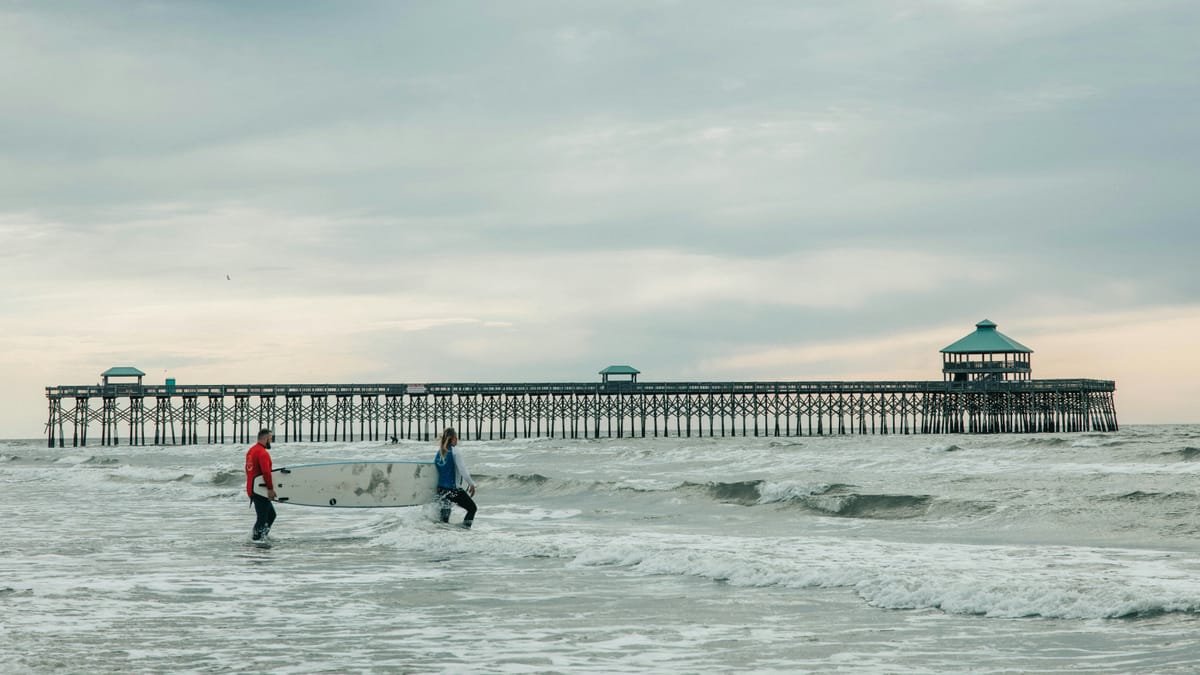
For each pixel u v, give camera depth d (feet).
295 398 343.67
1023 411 360.48
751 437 350.43
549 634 36.37
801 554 55.16
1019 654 32.17
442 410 344.69
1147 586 40.70
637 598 43.11
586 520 79.00
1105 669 29.94
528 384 345.51
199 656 33.32
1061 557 52.37
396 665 32.04
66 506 97.60
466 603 42.47
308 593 45.27
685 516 79.97
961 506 73.92
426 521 70.79
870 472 118.42
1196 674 28.73
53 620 39.37
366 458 202.69
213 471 140.05
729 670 31.04
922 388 353.92
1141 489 82.99
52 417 347.36
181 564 55.01
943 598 40.45
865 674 30.35
